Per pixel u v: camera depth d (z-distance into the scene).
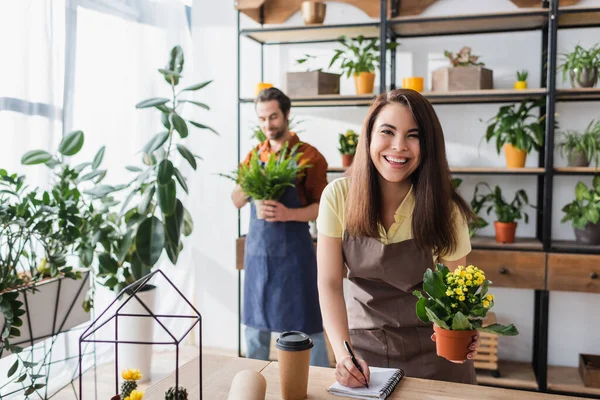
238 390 1.17
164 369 3.54
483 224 3.29
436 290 1.26
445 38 3.56
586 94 3.09
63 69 3.04
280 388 1.31
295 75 3.40
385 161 1.54
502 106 3.45
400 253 1.68
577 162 3.17
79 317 2.86
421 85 3.28
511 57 3.47
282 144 2.97
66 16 3.09
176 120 2.82
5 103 2.72
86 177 2.83
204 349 4.02
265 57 3.86
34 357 3.05
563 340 3.48
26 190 2.85
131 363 3.23
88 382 3.21
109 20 3.41
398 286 1.71
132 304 3.18
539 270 3.09
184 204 3.99
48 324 2.65
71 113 3.15
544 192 3.15
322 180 2.93
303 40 3.74
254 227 2.93
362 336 1.76
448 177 1.62
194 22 3.97
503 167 3.37
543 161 3.38
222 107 3.96
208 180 4.02
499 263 3.14
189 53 3.98
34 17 2.83
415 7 3.50
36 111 2.87
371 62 3.40
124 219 3.19
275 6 3.78
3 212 2.30
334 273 1.75
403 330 1.74
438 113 3.61
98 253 2.96
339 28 3.34
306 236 2.91
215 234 4.04
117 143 3.53
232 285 4.03
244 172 2.81
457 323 1.21
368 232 1.66
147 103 2.86
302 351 1.25
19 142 2.77
